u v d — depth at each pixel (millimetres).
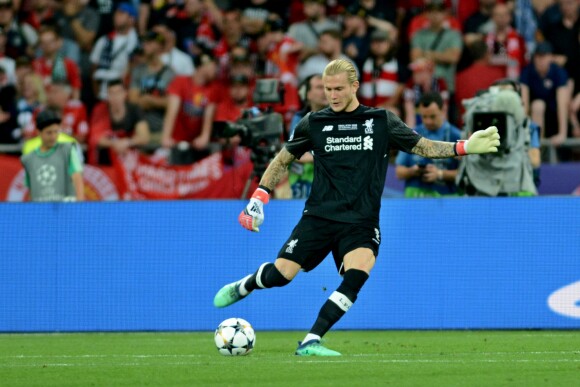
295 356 25828
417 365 23625
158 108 53375
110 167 50219
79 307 37469
